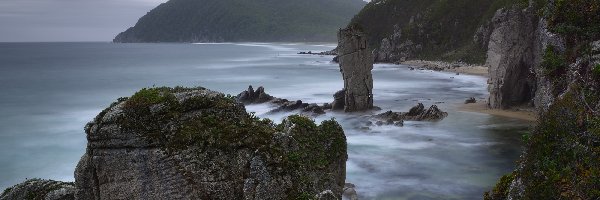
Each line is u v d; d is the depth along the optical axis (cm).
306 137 1273
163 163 1027
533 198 1458
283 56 17762
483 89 6938
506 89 4750
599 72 2028
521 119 4281
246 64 13375
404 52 13900
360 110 4981
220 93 1132
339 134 1405
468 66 10744
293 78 9019
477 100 5597
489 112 4691
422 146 3447
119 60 16300
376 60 13925
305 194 1055
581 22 2916
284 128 1226
